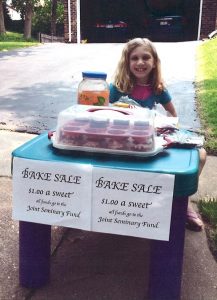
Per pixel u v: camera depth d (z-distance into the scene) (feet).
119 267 7.62
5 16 90.89
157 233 6.01
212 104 17.92
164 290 6.54
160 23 48.70
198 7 47.26
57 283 7.13
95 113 6.66
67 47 40.24
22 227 6.73
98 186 6.02
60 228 8.89
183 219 6.21
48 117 16.62
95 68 26.86
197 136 7.50
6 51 36.45
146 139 6.27
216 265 7.80
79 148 6.39
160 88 9.32
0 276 7.27
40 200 6.29
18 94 20.42
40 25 89.45
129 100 8.66
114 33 50.62
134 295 6.88
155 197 5.91
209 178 11.51
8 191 10.44
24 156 6.30
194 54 31.53
